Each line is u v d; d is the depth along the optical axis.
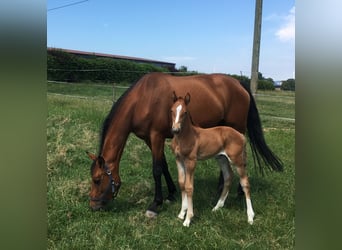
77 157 5.99
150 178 5.53
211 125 4.88
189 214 4.00
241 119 5.15
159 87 4.38
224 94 4.92
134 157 6.32
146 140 4.57
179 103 3.79
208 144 4.12
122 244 3.51
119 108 4.41
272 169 5.60
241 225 4.01
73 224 3.88
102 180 4.24
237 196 4.85
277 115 13.12
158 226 3.96
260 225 3.97
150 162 6.20
